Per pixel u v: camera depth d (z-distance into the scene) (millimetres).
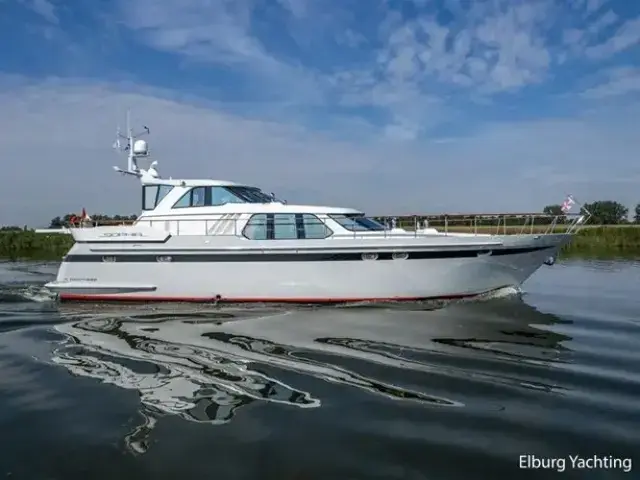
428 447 4555
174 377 6434
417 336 8430
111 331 8984
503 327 9070
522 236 10930
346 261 10914
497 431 4852
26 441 4691
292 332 8758
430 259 10828
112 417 5199
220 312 10594
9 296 12844
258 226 11320
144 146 13242
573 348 7680
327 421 5090
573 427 4918
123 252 11594
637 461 4305
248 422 5074
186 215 11875
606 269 19406
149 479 4066
